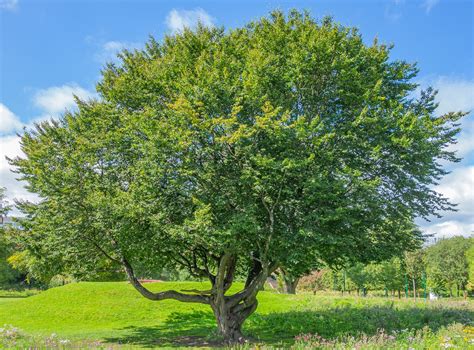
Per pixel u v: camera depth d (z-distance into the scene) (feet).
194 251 53.11
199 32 52.75
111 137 47.42
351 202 42.91
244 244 44.52
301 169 42.22
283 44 48.88
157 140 41.42
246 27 54.44
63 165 48.52
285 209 44.65
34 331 59.26
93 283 85.25
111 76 53.93
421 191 48.91
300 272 52.60
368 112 45.62
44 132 52.95
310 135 42.29
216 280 48.88
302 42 46.57
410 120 45.34
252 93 42.09
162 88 48.91
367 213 46.39
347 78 45.37
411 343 33.45
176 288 82.84
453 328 43.37
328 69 45.93
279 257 44.55
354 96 45.91
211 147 42.50
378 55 49.98
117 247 47.75
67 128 53.06
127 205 41.88
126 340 51.34
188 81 44.57
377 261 50.88
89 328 62.34
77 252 49.32
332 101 48.60
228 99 42.55
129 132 46.11
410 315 58.54
